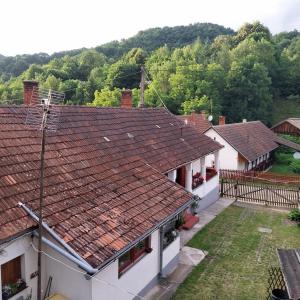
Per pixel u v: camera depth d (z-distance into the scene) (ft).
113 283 33.53
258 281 44.86
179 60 249.55
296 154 143.02
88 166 40.60
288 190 81.87
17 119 39.40
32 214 28.94
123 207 37.09
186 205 44.78
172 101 221.66
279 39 398.01
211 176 77.56
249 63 244.42
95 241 30.30
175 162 57.36
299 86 280.72
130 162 47.80
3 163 32.42
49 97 27.84
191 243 55.77
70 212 32.07
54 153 38.63
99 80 211.82
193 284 43.75
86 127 48.98
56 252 30.17
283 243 56.95
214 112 213.66
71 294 30.66
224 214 71.15
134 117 64.44
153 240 41.70
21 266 29.30
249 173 107.96
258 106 236.43
